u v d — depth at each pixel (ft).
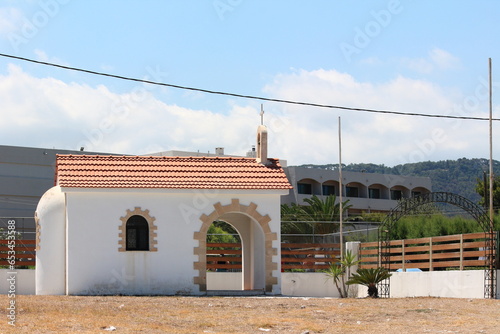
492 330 59.93
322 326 63.10
